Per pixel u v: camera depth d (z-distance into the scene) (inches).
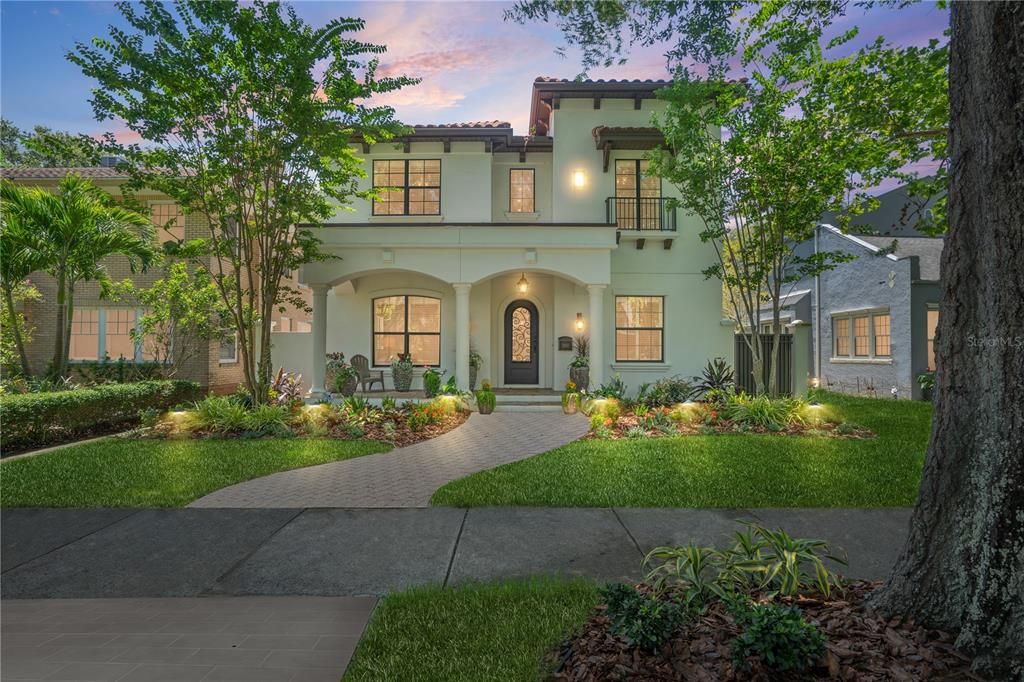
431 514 220.1
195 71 381.4
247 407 447.5
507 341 624.7
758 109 411.5
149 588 156.4
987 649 99.8
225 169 399.5
